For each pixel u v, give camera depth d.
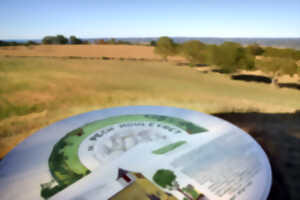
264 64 22.33
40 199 2.57
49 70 22.23
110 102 10.74
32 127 7.12
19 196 2.61
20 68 22.33
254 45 42.84
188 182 2.88
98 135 4.28
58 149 3.70
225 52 25.67
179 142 4.00
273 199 3.42
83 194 2.66
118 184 2.84
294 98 15.09
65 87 14.50
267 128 6.84
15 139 6.15
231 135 4.28
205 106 9.61
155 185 2.82
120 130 4.51
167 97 12.16
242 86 20.45
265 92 17.73
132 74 23.33
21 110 9.10
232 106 9.50
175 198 2.60
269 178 2.94
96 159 3.42
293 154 5.11
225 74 27.97
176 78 22.66
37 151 3.62
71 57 38.84
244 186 2.78
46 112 8.90
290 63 20.95
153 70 28.11
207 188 2.76
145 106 6.14
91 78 18.75
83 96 12.06
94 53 47.31
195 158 3.45
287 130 6.64
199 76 25.62
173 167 3.21
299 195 3.56
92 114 5.49
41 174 3.02
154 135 4.29
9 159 3.37
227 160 3.38
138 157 3.48
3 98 11.12
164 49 39.56
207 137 4.20
